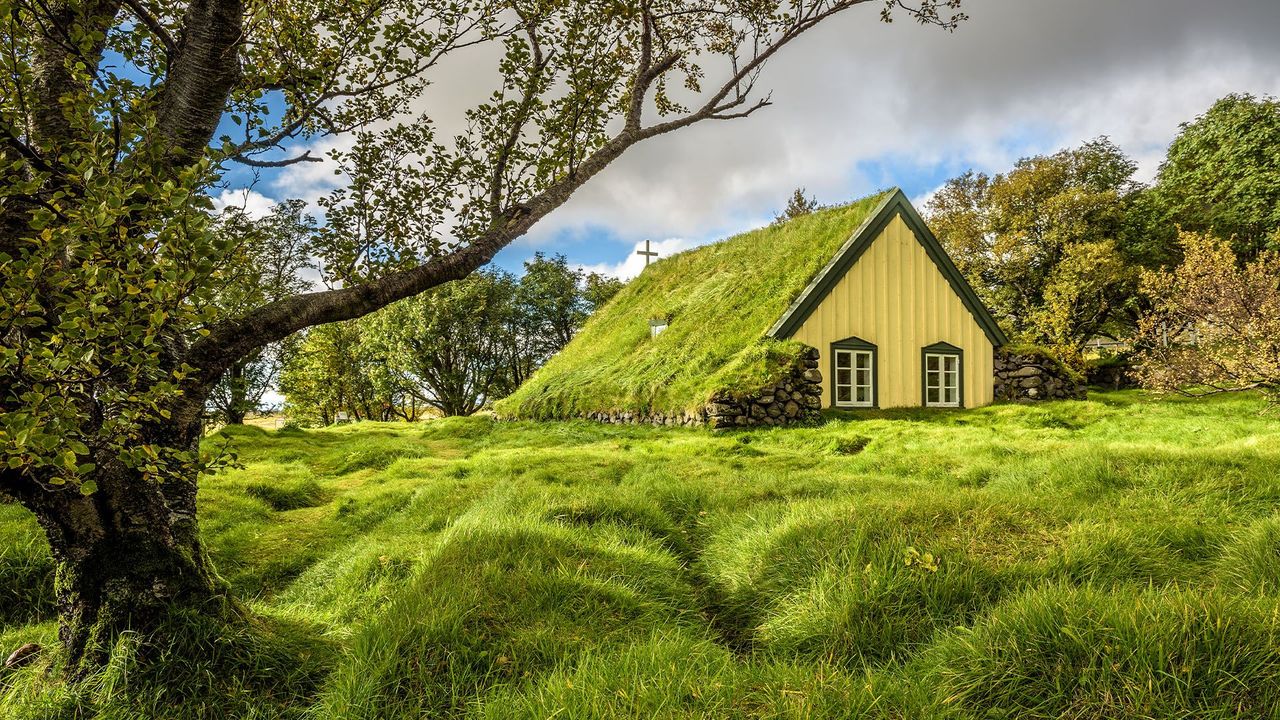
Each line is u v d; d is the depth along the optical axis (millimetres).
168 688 2717
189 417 2967
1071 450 7328
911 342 18266
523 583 3590
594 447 13008
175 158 2984
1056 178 28875
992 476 6770
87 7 2826
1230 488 5051
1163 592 2822
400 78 4098
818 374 15156
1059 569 3473
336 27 4035
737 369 15273
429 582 3623
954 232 31703
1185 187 27891
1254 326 11477
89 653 2789
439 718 2512
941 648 2781
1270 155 25047
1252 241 25703
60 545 2844
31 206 2645
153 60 3340
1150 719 2088
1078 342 28094
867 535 3975
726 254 23859
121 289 2053
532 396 23812
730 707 2336
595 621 3336
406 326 37469
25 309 1939
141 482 2930
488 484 7742
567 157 4215
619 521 5539
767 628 3518
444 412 40656
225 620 3059
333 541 6246
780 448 11094
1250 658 2211
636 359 20766
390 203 3904
